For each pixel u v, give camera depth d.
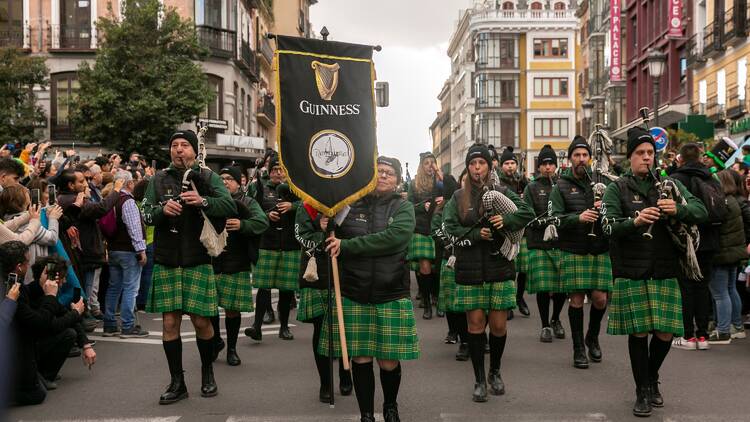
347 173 5.80
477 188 6.88
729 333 9.59
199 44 32.75
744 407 6.50
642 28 42.78
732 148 12.41
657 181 6.35
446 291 9.30
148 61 31.12
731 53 30.81
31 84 32.31
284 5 60.00
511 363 8.37
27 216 8.28
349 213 5.77
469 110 88.25
